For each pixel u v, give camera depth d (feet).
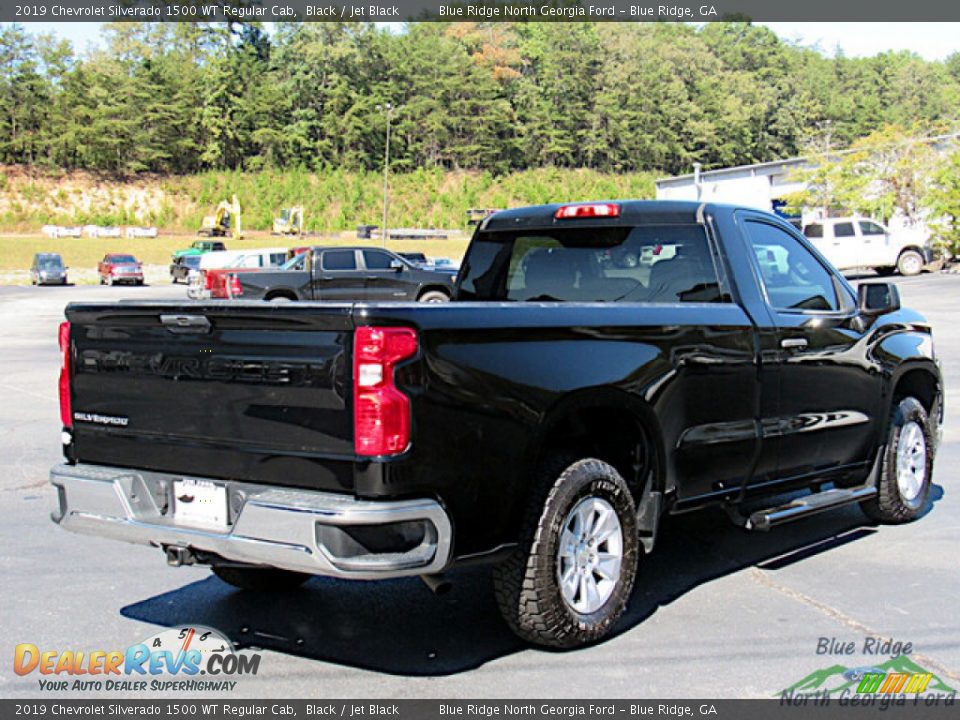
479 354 13.51
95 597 17.60
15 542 21.15
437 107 470.80
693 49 539.29
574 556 14.66
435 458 12.92
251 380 13.41
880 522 21.99
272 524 12.81
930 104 572.92
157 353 14.34
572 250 19.54
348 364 12.62
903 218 152.66
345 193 422.82
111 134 418.10
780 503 19.99
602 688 13.55
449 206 426.92
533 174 471.62
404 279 78.54
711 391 16.85
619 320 15.46
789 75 572.92
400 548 12.80
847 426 19.95
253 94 457.68
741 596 17.37
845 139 538.47
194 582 18.47
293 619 16.44
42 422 36.91
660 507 16.28
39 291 156.04
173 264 191.31
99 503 14.83
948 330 63.26
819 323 19.13
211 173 437.17
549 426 14.23
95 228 323.78
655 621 16.14
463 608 16.90
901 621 16.08
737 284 17.89
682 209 18.39
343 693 13.50
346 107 469.57
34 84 423.64
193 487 14.10
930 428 22.58
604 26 538.06
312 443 12.92
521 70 512.63
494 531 13.66
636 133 492.95
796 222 168.66
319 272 76.02
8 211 378.53
